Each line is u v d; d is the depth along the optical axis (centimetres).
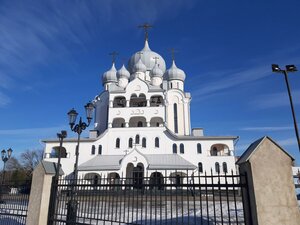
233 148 4181
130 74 5981
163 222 1402
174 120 5116
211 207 1975
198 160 4147
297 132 1964
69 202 1032
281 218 601
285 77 2108
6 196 1219
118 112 4603
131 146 4319
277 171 639
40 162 1089
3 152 2631
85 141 4406
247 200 664
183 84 5703
